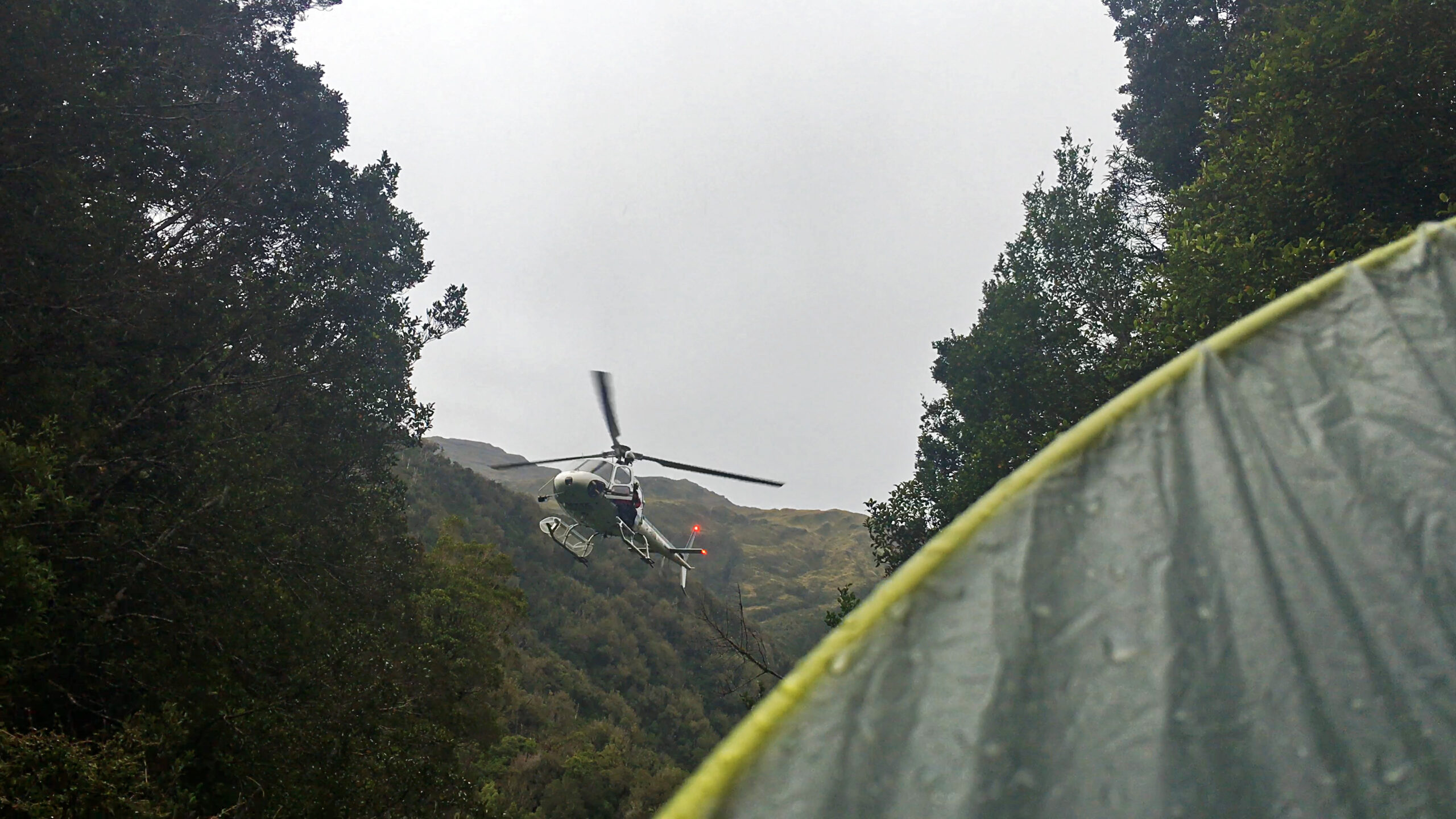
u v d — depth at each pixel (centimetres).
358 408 1644
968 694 58
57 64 899
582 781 3475
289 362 1423
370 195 1947
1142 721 57
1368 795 53
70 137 935
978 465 1500
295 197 1731
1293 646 62
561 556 6244
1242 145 1001
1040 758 55
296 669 952
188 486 966
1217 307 935
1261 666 60
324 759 906
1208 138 1367
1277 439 78
